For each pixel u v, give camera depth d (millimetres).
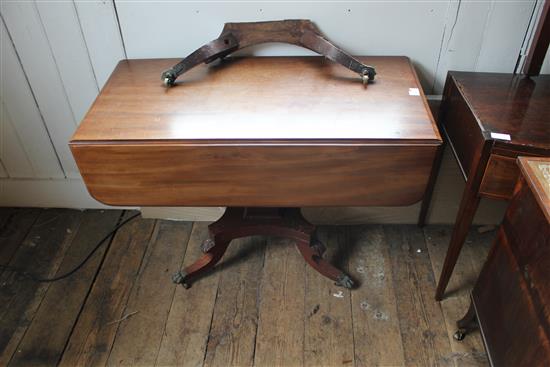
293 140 1131
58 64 1575
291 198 1262
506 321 1124
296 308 1590
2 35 1503
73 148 1162
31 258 1797
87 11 1443
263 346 1487
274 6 1418
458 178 1722
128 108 1252
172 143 1145
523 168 1014
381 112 1216
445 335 1502
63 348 1503
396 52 1498
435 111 1570
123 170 1205
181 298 1636
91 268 1754
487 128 1156
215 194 1257
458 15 1404
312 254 1599
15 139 1790
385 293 1631
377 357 1450
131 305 1621
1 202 1956
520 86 1348
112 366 1451
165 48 1520
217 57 1430
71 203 1971
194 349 1487
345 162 1170
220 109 1236
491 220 1845
